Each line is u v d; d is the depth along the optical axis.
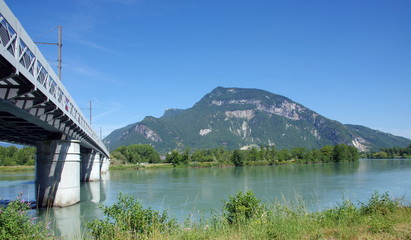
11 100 19.38
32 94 21.28
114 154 164.75
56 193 35.88
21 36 16.80
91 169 77.75
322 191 46.03
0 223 11.35
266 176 81.44
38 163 36.75
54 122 29.73
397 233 11.00
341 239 10.94
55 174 36.22
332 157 175.88
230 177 81.75
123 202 14.71
